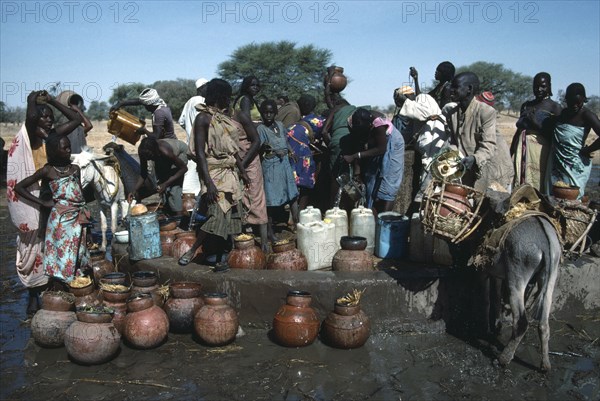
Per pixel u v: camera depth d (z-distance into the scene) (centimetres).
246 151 664
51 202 629
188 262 668
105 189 891
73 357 540
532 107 789
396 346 584
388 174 736
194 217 689
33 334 578
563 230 559
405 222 683
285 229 849
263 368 535
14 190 625
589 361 552
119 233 748
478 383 510
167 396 486
